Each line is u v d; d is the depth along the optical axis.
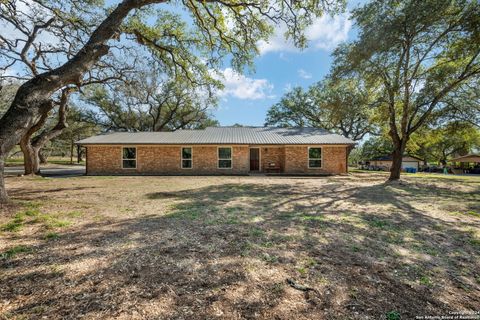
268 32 9.32
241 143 16.66
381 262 2.94
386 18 10.17
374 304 2.08
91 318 1.82
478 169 26.77
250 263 2.82
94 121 27.16
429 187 10.30
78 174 16.72
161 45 10.29
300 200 7.02
